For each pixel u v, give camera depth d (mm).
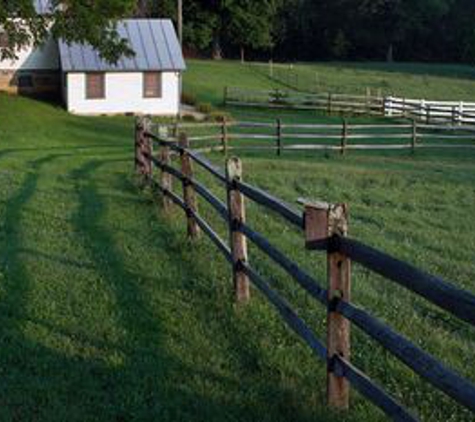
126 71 43094
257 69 71000
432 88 63875
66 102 42688
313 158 25375
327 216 5164
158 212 12195
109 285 8000
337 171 20906
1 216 11695
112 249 9641
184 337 6547
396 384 5703
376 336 4625
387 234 12398
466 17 94312
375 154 27828
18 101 42500
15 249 9516
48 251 9453
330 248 5164
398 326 7113
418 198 16953
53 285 7969
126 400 5332
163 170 12406
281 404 5305
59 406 5207
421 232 12633
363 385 4840
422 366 4137
